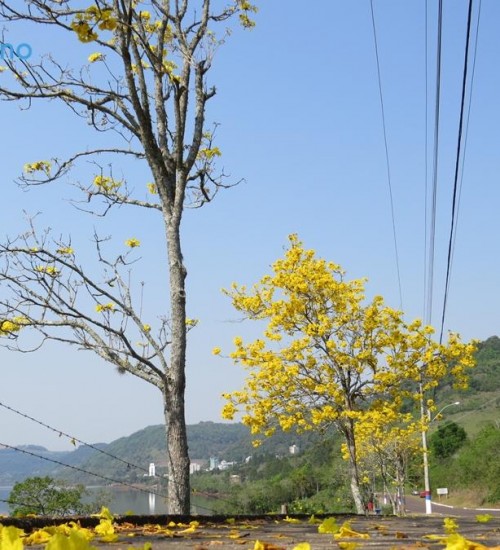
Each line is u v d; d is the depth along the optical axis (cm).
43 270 962
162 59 1038
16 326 950
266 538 437
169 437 969
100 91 1038
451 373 1947
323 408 1862
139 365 985
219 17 1112
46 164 1066
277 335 1909
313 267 1939
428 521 815
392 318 1922
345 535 435
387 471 3972
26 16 905
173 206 1032
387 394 1970
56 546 204
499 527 560
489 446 6912
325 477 5934
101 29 748
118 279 994
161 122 1041
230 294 1964
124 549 334
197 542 398
